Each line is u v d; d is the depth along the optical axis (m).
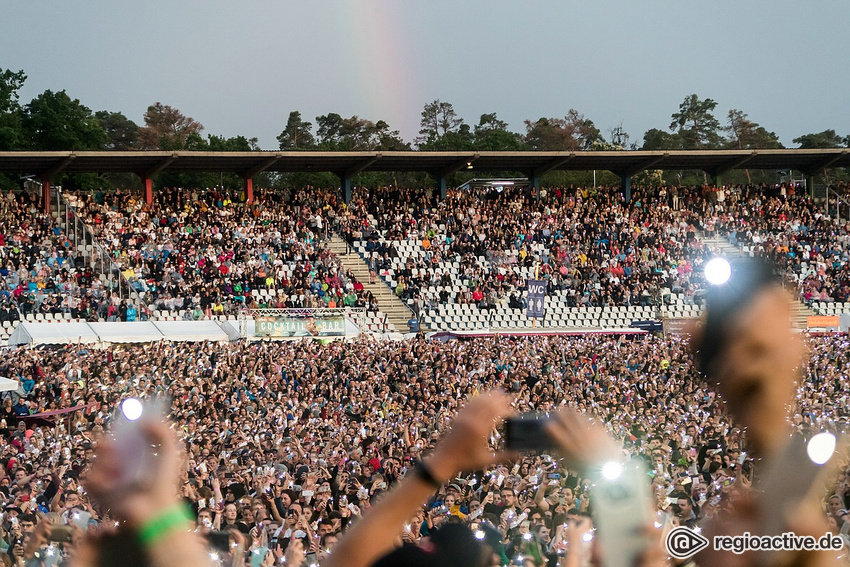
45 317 54.78
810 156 77.44
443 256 69.38
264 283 61.56
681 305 66.94
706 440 23.09
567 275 68.56
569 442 2.88
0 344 53.41
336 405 36.47
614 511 2.92
